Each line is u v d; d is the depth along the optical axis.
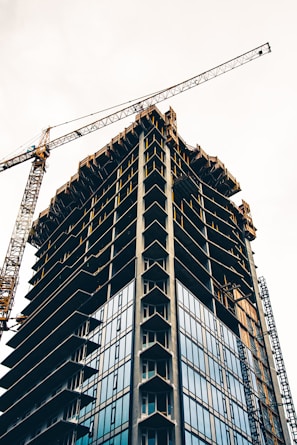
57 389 69.94
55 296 84.38
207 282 80.44
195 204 92.75
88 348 68.25
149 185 84.62
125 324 64.12
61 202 111.56
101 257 81.56
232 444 58.97
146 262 70.12
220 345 70.62
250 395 70.56
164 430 52.22
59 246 106.38
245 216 111.38
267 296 100.12
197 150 102.88
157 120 96.69
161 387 55.19
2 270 100.75
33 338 85.56
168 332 61.47
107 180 99.19
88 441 55.91
